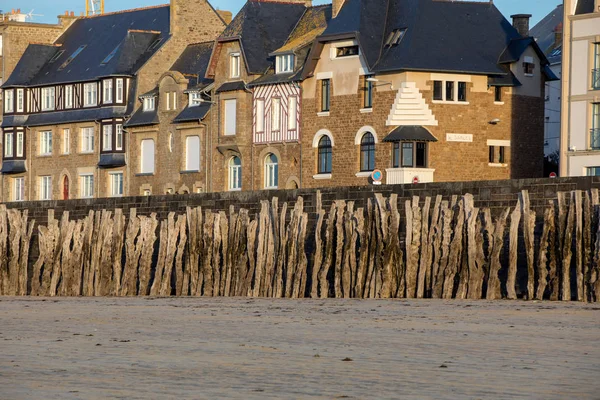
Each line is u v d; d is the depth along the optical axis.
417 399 22.28
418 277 48.31
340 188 55.25
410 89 82.31
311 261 54.00
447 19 85.19
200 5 108.88
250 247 54.72
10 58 120.62
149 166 104.00
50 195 113.75
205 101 95.75
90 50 114.19
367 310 43.16
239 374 25.91
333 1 90.50
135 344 32.50
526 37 86.06
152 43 109.50
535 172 86.44
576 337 32.69
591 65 71.44
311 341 32.59
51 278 62.62
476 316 39.38
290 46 91.44
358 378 25.11
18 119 115.94
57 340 34.06
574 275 45.66
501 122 84.88
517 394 22.73
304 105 89.31
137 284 60.81
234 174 95.94
